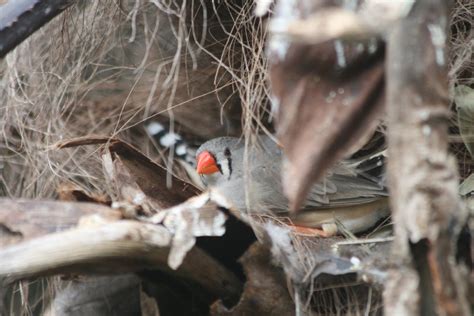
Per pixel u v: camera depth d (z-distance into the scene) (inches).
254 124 245.1
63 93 261.6
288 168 122.6
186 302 189.2
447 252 123.9
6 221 167.0
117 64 275.0
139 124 278.5
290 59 123.8
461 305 124.2
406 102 118.8
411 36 118.8
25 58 269.9
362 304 187.6
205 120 282.5
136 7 246.5
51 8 195.9
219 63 240.5
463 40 235.6
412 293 125.3
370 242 202.5
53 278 237.8
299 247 189.3
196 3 254.4
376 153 241.9
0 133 270.4
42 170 255.0
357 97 121.6
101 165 244.5
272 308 179.5
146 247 162.7
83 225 165.3
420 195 120.5
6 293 263.7
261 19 220.8
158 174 214.2
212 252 181.6
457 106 225.6
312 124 122.6
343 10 117.9
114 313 215.3
